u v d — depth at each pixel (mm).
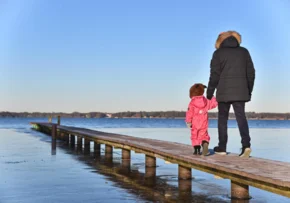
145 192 6664
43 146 17750
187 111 7121
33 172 9211
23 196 6371
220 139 7121
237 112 6684
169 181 7883
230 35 6848
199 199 6074
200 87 7031
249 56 6738
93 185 7383
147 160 10023
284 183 4336
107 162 11500
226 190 6867
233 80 6590
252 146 18188
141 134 29609
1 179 8141
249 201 5906
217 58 6684
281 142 21359
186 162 7133
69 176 8594
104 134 15828
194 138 7102
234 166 5609
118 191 6785
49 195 6453
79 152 14953
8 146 17516
